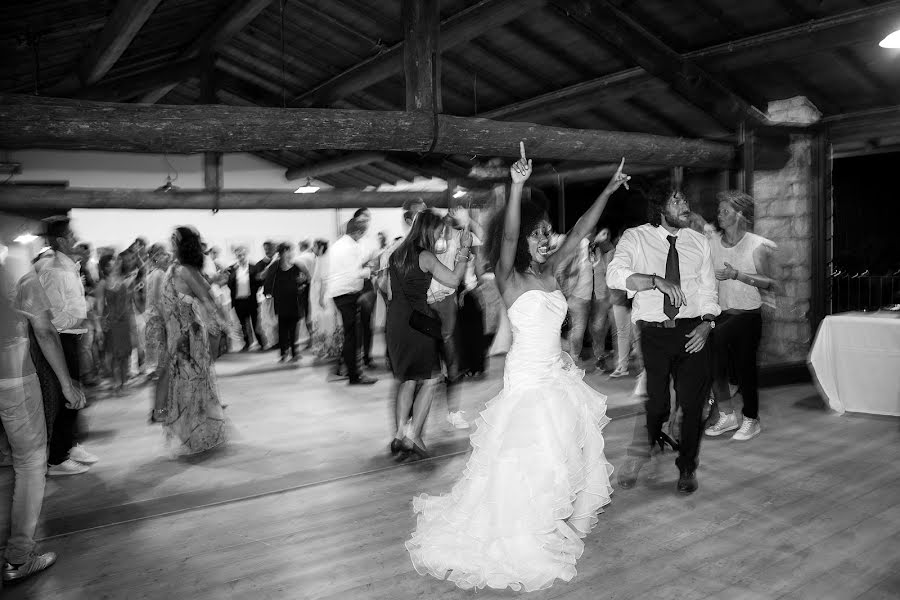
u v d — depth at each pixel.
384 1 6.94
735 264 4.45
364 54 8.31
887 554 2.80
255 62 9.52
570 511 2.64
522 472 2.58
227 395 6.83
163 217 12.64
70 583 2.80
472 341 6.39
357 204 11.62
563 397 2.72
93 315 7.47
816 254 6.59
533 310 2.72
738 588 2.55
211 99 9.52
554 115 8.08
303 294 9.89
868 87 6.12
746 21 5.71
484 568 2.60
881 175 9.27
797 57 5.80
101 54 6.78
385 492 3.75
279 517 3.46
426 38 5.41
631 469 3.63
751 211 4.52
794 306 6.63
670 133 8.52
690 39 6.18
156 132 4.59
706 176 8.53
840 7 5.25
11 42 6.23
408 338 4.17
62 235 4.22
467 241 4.05
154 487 4.03
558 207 10.68
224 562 2.96
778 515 3.22
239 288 10.15
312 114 4.98
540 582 2.56
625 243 3.50
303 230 13.74
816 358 5.22
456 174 11.38
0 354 2.73
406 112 5.31
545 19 6.62
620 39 5.87
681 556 2.82
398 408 4.35
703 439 4.54
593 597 2.52
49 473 4.30
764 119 6.40
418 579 2.72
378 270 7.67
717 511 3.29
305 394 6.73
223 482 4.06
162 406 4.85
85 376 7.58
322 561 2.92
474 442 2.78
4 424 2.80
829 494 3.47
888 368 4.91
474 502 2.72
